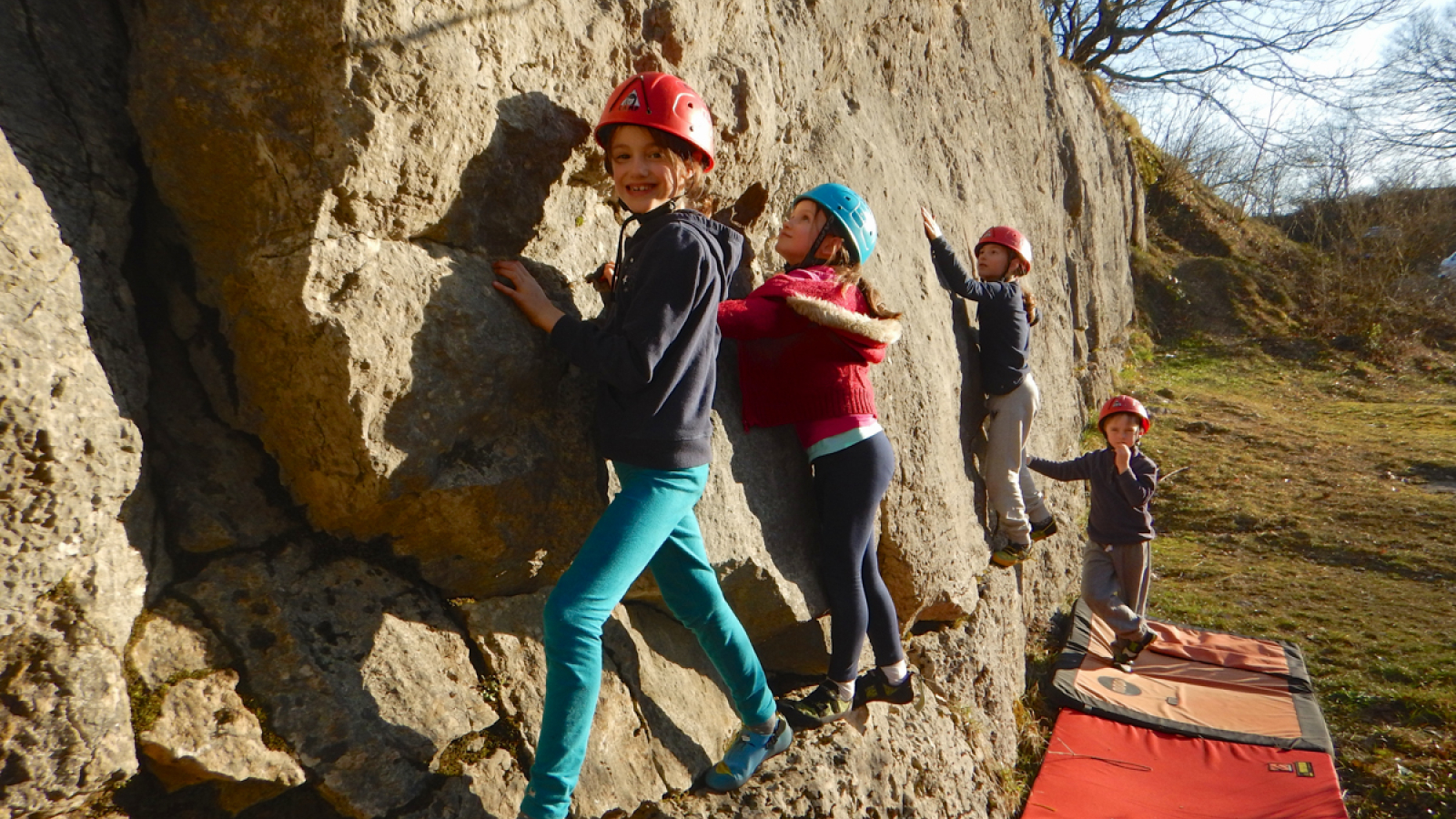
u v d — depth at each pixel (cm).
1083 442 871
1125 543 485
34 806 139
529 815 176
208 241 170
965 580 367
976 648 386
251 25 152
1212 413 1062
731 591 251
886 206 361
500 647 204
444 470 185
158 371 172
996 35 617
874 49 391
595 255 227
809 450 258
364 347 167
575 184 215
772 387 255
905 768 289
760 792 235
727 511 243
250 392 178
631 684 224
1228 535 738
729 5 250
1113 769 398
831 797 248
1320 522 744
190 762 153
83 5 160
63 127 155
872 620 266
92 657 144
